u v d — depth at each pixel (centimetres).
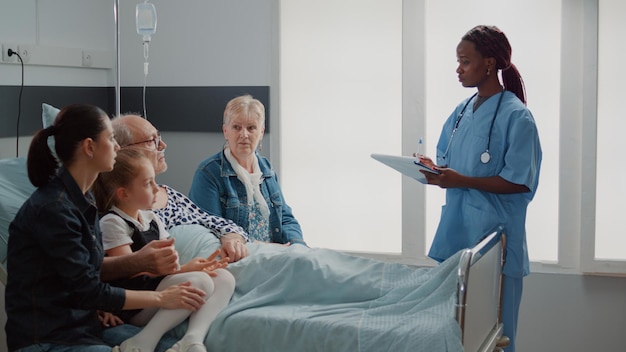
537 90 338
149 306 207
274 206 305
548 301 340
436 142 352
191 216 271
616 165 331
